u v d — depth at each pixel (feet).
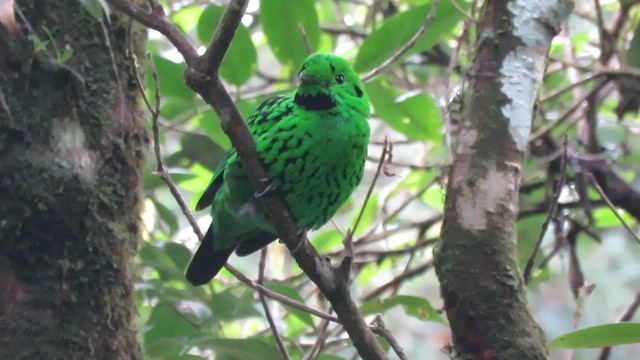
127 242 25.88
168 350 30.25
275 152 26.55
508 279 23.71
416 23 31.83
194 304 30.83
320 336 27.30
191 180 38.88
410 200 40.42
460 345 23.63
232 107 20.98
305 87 26.84
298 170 26.78
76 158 24.94
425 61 42.29
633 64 37.65
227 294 31.60
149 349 30.09
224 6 31.81
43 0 25.38
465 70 27.63
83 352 24.48
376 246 47.16
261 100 33.04
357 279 47.16
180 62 31.99
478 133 25.44
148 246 31.01
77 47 25.48
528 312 23.71
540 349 23.25
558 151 36.99
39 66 24.66
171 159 37.68
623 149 39.86
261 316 31.50
